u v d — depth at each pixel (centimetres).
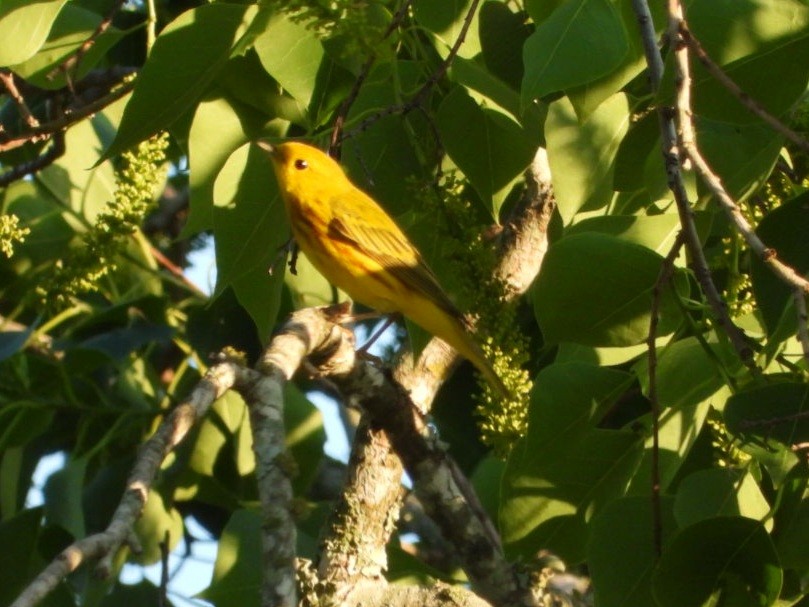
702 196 853
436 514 1008
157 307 1292
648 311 838
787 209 784
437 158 927
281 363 802
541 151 1053
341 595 970
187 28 886
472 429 1309
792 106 766
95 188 1351
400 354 1088
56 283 1153
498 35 911
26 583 1175
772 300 779
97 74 1295
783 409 774
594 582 855
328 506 1159
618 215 908
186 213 1622
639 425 910
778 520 812
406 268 1021
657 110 820
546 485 902
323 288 1240
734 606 798
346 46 840
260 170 919
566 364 851
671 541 790
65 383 1266
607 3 740
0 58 894
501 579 1013
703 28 749
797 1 745
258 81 966
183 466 1249
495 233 1082
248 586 1016
